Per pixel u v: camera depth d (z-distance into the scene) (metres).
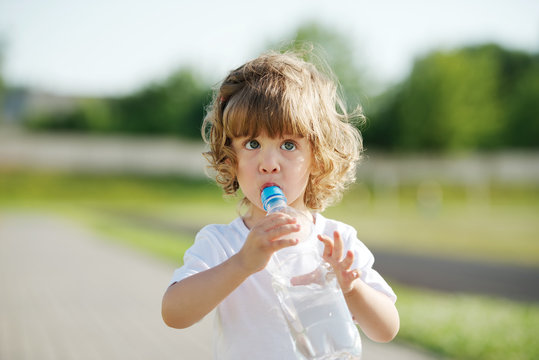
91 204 40.25
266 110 1.51
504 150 47.47
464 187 41.88
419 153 46.34
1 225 21.78
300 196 1.71
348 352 1.51
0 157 50.09
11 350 5.02
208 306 1.42
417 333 4.75
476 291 7.56
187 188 49.25
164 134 60.31
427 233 16.36
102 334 5.61
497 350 4.19
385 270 9.49
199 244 1.65
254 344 1.49
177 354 4.89
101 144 53.69
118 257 12.05
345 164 1.82
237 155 1.59
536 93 48.19
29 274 9.79
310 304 1.52
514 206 31.77
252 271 1.39
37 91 63.03
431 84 45.50
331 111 1.70
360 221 21.69
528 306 6.16
